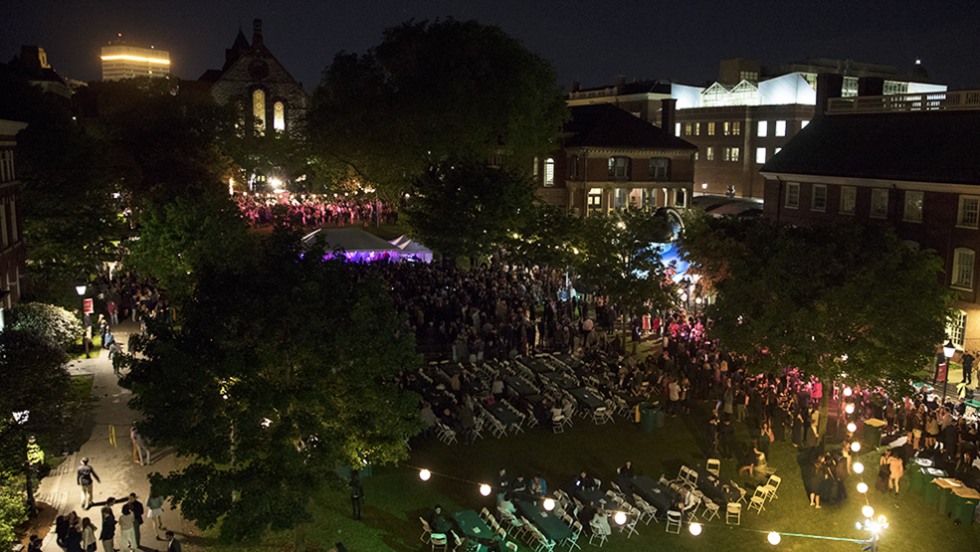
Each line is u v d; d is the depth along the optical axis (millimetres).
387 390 18250
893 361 25891
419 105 52625
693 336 35406
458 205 45812
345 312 17969
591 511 20891
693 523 19766
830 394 29906
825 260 28297
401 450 18562
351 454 18219
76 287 39531
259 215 69688
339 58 56281
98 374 31672
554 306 39812
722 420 26344
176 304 29312
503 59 54500
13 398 18016
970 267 37906
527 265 48000
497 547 19047
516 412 27547
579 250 44031
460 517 19891
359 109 54750
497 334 34750
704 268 34875
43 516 20500
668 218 42281
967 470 23781
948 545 21125
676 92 109500
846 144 46812
